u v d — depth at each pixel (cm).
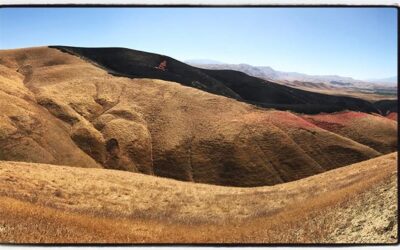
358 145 8788
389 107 15338
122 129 8038
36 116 7138
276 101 14912
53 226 2142
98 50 14162
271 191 4256
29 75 10344
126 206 3491
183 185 4653
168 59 15025
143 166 7531
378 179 2514
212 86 14125
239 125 8519
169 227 2731
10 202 2505
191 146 8031
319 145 8525
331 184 3678
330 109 10694
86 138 7519
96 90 9519
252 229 2416
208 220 3103
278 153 8075
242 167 7681
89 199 3528
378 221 1805
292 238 2050
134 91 9681
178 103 9225
